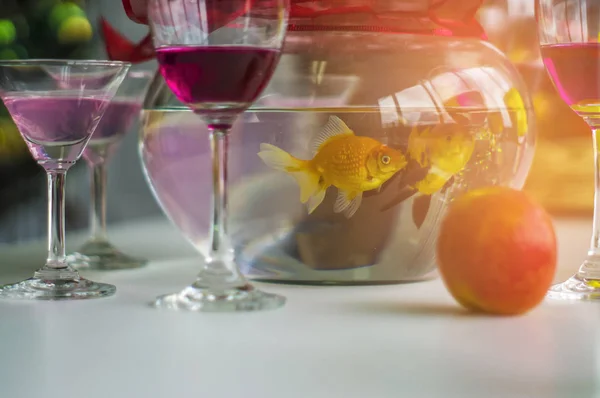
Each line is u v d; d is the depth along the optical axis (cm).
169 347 60
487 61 78
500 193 68
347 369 56
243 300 70
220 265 72
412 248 74
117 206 167
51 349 60
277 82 72
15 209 143
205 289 71
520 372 56
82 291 75
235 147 72
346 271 75
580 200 114
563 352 59
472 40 79
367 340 61
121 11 143
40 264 92
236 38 66
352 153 71
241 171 72
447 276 68
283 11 67
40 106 74
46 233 146
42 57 138
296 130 71
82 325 65
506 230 67
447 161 73
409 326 65
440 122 72
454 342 61
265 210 73
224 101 67
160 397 52
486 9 112
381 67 73
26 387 53
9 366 57
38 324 66
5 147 135
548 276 67
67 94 74
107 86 76
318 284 77
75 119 75
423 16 75
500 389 53
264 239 74
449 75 74
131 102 95
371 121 71
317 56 72
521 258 66
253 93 68
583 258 92
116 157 166
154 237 112
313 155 71
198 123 75
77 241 113
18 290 75
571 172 113
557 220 117
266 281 78
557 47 72
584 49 71
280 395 52
